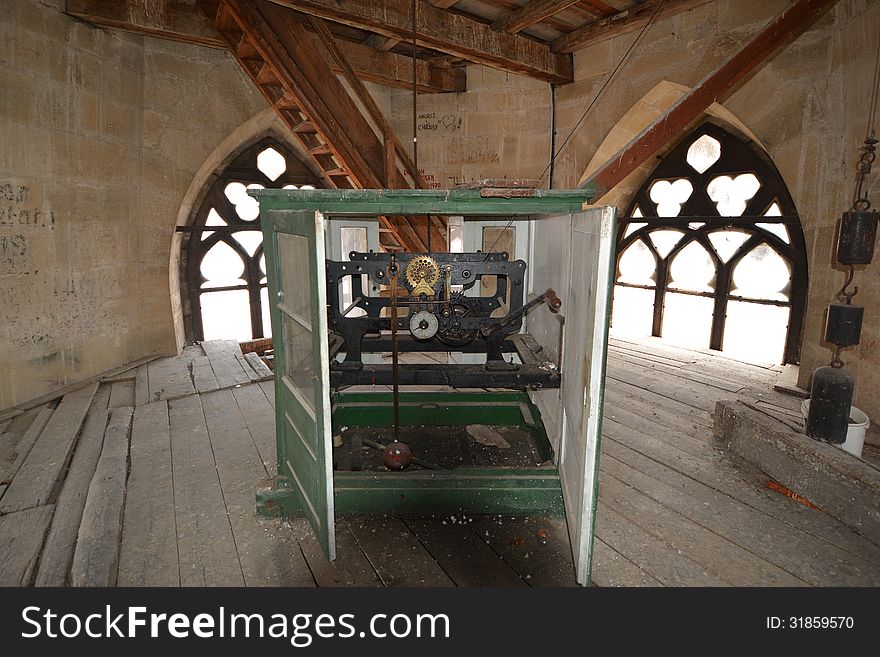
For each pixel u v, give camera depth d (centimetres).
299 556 246
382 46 601
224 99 581
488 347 326
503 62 578
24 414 416
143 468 329
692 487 309
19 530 262
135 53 520
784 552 249
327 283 327
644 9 532
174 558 243
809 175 446
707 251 661
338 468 325
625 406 445
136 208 548
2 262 414
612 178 381
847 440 309
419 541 258
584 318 221
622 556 246
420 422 394
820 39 422
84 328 497
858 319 289
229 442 368
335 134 465
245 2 402
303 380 238
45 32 433
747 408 363
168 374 521
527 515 279
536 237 389
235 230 673
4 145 408
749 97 479
